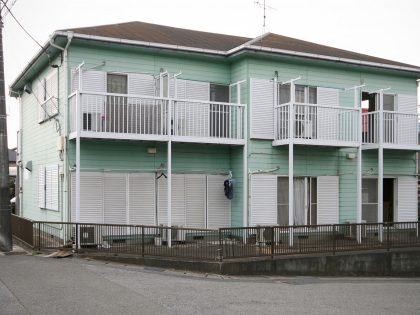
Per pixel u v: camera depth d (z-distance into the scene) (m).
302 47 17.25
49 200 15.83
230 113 15.28
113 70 14.64
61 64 14.51
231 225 16.03
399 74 18.27
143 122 14.32
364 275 13.52
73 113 13.66
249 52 15.28
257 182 15.60
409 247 14.34
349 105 17.33
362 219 17.59
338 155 17.08
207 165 15.84
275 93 15.95
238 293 9.24
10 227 13.30
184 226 15.38
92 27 15.64
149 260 12.02
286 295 9.35
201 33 19.52
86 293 8.49
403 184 18.39
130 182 14.78
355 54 18.91
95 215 14.25
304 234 13.04
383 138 17.14
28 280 9.49
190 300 8.32
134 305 7.77
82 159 14.17
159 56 15.31
